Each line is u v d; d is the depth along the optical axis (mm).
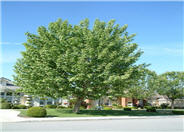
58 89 24031
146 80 50719
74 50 23094
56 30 25156
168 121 20172
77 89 24188
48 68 22844
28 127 13719
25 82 25688
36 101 44219
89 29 26000
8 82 48094
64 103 46812
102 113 27875
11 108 34781
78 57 22766
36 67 23531
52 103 46594
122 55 25016
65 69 22609
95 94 24469
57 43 24031
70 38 23359
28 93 27047
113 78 22672
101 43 23547
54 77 23141
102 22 26500
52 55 23094
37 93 25312
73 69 22672
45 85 23750
